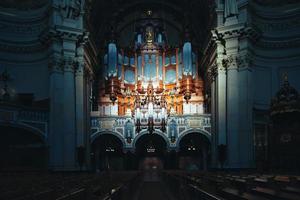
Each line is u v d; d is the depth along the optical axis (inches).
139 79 1278.3
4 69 938.7
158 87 1263.5
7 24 958.4
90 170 992.2
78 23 946.1
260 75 956.0
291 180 245.9
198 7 1206.3
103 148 1248.8
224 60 943.0
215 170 937.5
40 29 971.9
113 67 1235.2
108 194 226.4
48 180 415.2
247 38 919.0
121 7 1332.4
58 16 923.4
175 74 1273.4
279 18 965.8
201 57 1252.5
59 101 910.4
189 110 1244.5
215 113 993.5
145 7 1353.3
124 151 1148.5
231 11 927.7
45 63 957.2
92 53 1091.3
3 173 773.9
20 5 976.9
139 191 672.4
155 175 1369.3
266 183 256.5
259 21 967.6
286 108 704.4
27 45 967.0
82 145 928.9
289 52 956.0
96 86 1246.9
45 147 906.1
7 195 175.8
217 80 963.3
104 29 1301.7
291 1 959.6
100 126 1156.5
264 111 936.9
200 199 244.8
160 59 1295.5
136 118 1148.5
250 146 896.9
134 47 1309.1
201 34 1245.7
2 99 868.6
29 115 886.4
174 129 1150.3
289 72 951.0
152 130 1149.7
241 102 914.1
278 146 762.2
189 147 1251.8
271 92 952.9
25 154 909.8
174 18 1360.7
